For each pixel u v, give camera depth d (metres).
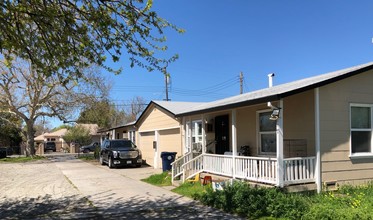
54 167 22.84
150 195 10.71
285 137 10.78
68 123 34.88
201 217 7.78
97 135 60.50
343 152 9.89
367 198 8.17
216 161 11.93
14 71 29.12
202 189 10.66
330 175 9.62
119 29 6.68
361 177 10.12
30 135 34.38
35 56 6.78
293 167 9.31
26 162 28.81
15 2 6.14
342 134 9.91
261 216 7.53
